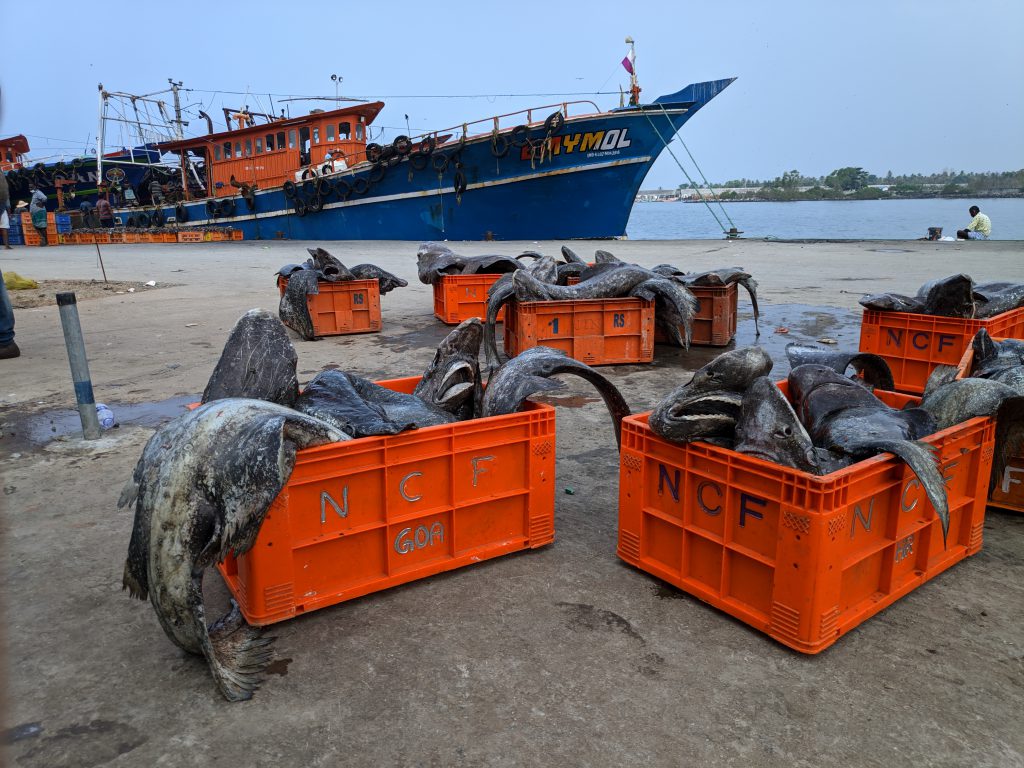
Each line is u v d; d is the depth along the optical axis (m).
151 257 23.70
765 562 2.84
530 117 25.23
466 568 3.47
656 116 24.69
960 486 3.38
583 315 7.63
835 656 2.74
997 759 2.22
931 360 6.33
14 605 3.14
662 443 3.22
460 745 2.30
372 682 2.62
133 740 2.34
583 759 2.23
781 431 2.88
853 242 24.39
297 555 2.98
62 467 4.82
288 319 9.48
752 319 10.45
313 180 29.09
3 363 8.16
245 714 2.46
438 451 3.30
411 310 12.19
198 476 2.54
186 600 2.49
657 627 2.95
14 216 33.50
